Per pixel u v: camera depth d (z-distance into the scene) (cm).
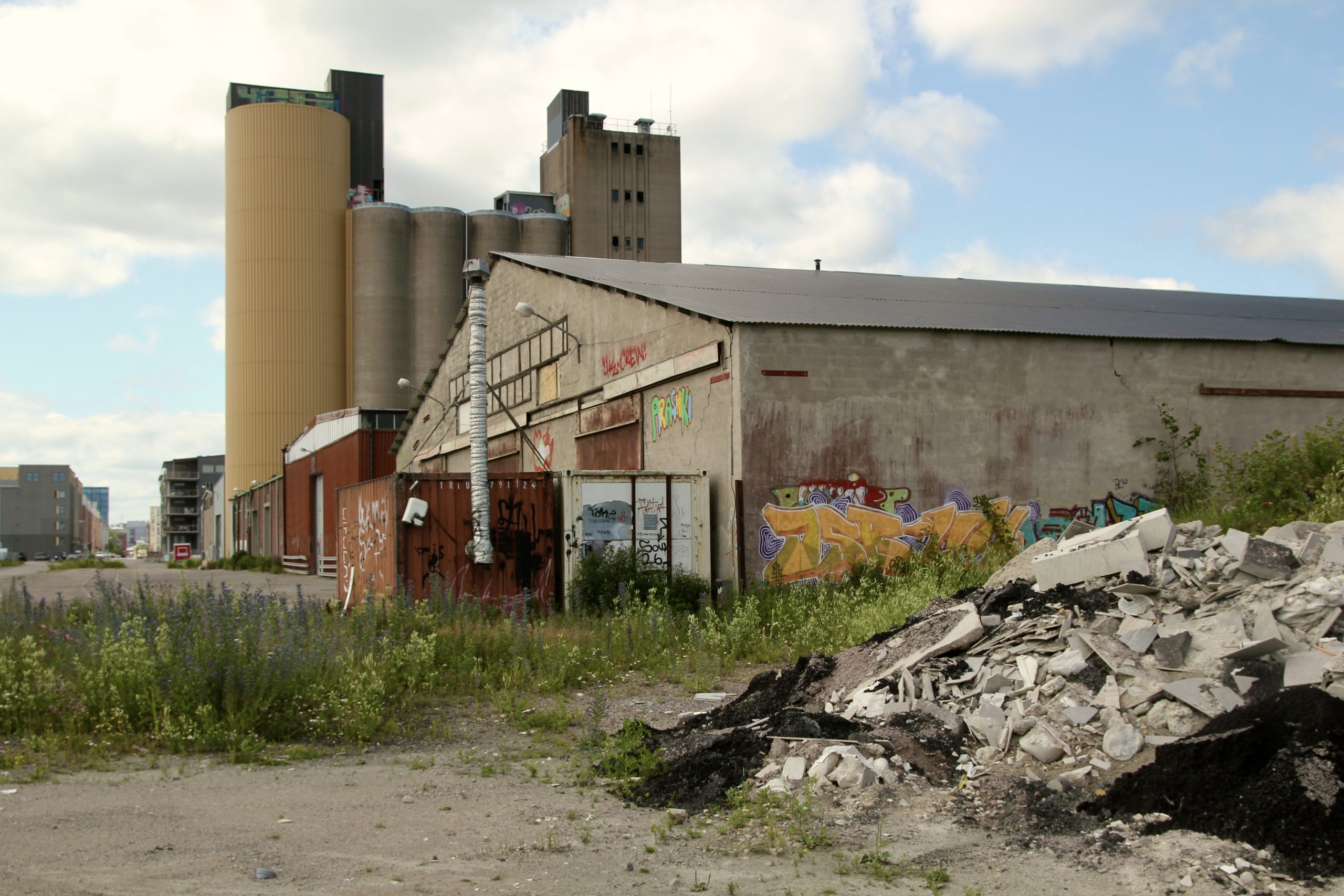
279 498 5303
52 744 758
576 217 8500
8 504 18450
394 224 7456
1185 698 624
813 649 1228
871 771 634
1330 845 479
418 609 1351
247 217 7500
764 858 534
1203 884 470
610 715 934
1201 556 760
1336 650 623
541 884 495
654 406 1970
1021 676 727
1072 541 905
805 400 1688
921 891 487
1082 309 2244
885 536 1708
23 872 494
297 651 927
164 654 865
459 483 1722
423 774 721
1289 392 1962
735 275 2484
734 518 1658
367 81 8388
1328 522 1256
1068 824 559
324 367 7519
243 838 562
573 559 1695
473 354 1708
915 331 1748
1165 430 1878
